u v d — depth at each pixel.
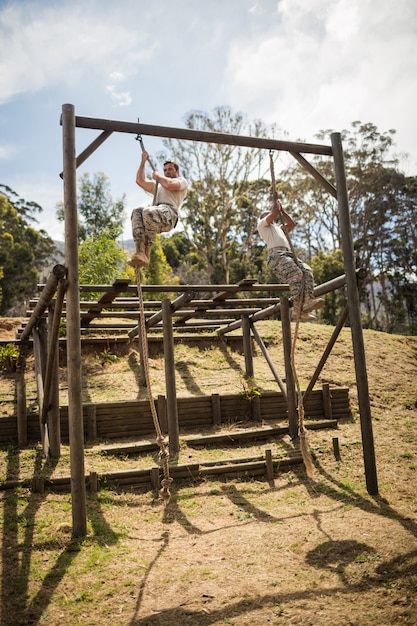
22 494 5.96
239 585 4.14
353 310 6.77
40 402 7.76
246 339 10.68
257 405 8.95
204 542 5.00
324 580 4.19
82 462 5.22
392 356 12.88
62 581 4.22
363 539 4.92
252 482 6.71
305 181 29.77
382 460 7.39
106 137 5.94
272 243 6.48
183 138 6.31
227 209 26.97
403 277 35.66
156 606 3.86
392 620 3.56
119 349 11.36
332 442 7.94
